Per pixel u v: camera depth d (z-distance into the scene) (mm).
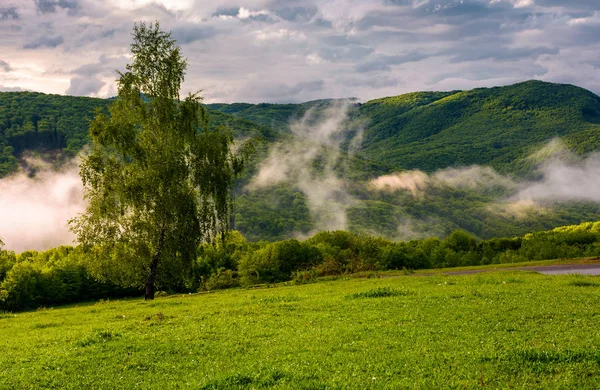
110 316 31812
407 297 28688
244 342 19000
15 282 92312
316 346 17500
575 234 109438
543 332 17531
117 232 50875
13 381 15570
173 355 17719
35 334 26047
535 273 43875
